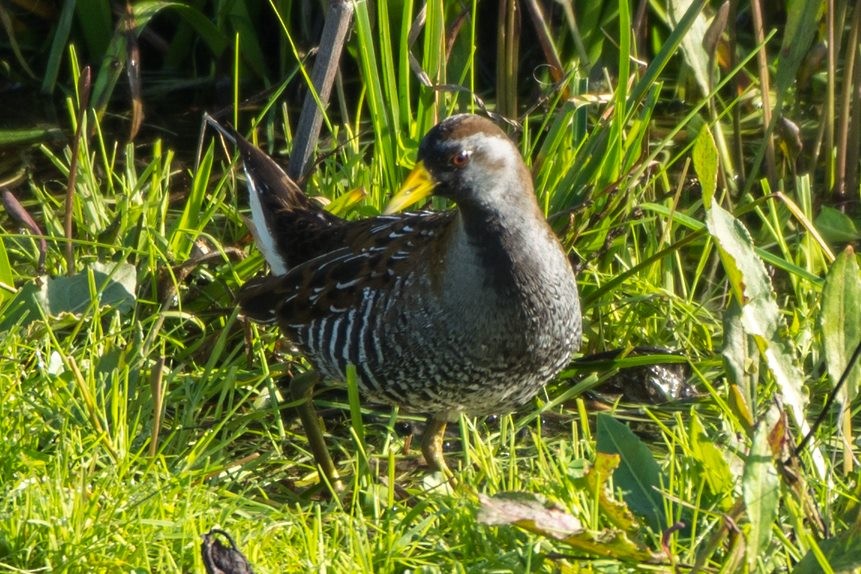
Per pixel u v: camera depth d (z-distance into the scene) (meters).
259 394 8.77
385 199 10.02
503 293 7.53
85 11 12.91
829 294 6.70
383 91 11.30
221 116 12.77
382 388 8.03
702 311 9.71
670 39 9.44
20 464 7.04
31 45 13.51
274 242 9.06
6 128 12.53
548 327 7.71
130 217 9.91
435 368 7.77
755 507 5.64
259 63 13.16
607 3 12.18
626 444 6.80
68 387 7.88
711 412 8.90
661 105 13.07
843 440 6.88
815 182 11.93
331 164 10.85
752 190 11.66
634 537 6.09
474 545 6.58
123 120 12.77
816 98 13.04
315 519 6.75
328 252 8.63
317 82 9.80
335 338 8.04
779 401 6.39
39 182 11.72
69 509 6.54
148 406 8.05
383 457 8.20
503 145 7.45
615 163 9.59
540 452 7.30
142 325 8.88
